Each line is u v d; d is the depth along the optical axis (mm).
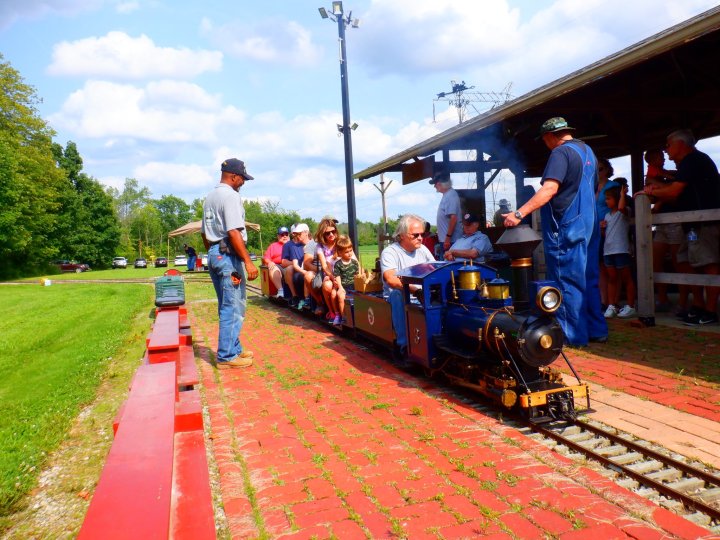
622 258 7652
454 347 4906
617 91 8477
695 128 9812
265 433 4359
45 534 3180
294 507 3129
